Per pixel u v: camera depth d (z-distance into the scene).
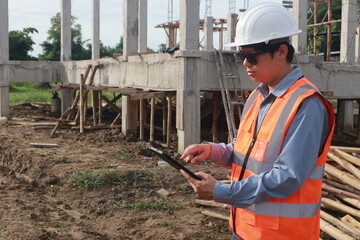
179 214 6.60
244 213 2.26
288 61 2.21
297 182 1.99
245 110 2.43
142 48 17.88
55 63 20.31
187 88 10.62
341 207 5.45
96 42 19.84
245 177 2.25
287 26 2.19
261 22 2.18
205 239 5.61
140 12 17.78
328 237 5.30
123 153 11.03
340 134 15.91
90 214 6.76
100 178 8.05
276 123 2.11
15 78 19.31
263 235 2.15
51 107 22.42
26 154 10.64
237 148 2.37
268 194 2.02
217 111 12.63
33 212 6.54
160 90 11.83
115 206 6.91
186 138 10.67
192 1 10.52
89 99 30.53
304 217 2.12
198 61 10.66
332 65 12.29
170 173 8.73
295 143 2.01
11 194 7.58
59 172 8.88
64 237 5.53
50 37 55.66
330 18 21.66
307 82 2.14
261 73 2.21
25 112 22.41
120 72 14.55
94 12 19.70
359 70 12.69
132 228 6.07
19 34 51.97
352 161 5.73
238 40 2.25
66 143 12.69
